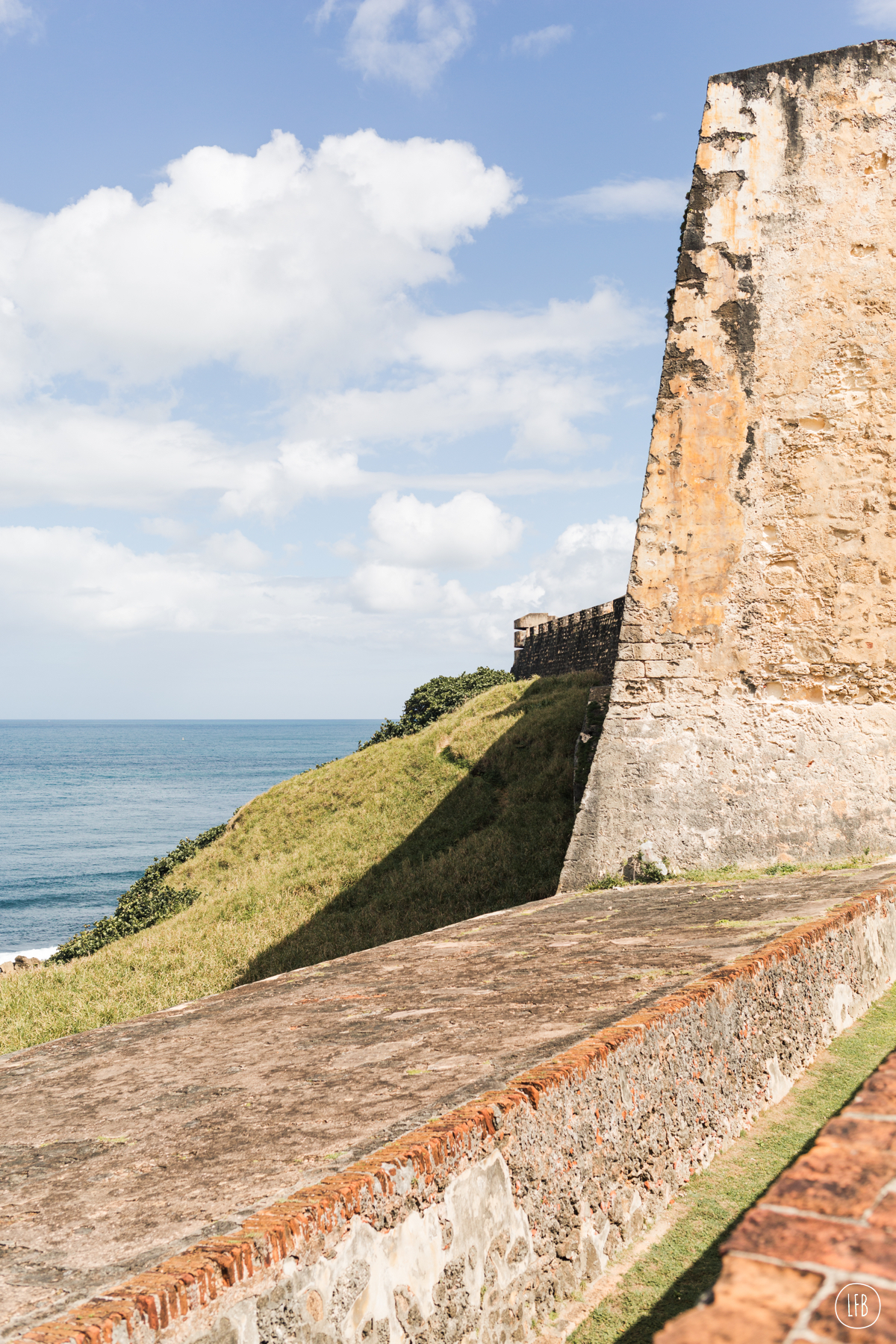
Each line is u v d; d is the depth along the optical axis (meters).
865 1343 1.25
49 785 123.19
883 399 9.49
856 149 9.77
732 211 10.04
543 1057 3.55
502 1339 2.81
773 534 9.67
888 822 9.07
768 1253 1.50
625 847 9.62
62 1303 2.10
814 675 9.48
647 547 9.98
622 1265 3.26
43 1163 3.29
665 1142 3.69
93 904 47.25
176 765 163.38
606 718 9.94
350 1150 2.84
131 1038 5.46
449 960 6.55
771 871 8.94
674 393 10.02
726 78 10.20
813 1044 4.98
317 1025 4.99
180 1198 2.74
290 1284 2.31
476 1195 2.86
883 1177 1.69
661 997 4.22
